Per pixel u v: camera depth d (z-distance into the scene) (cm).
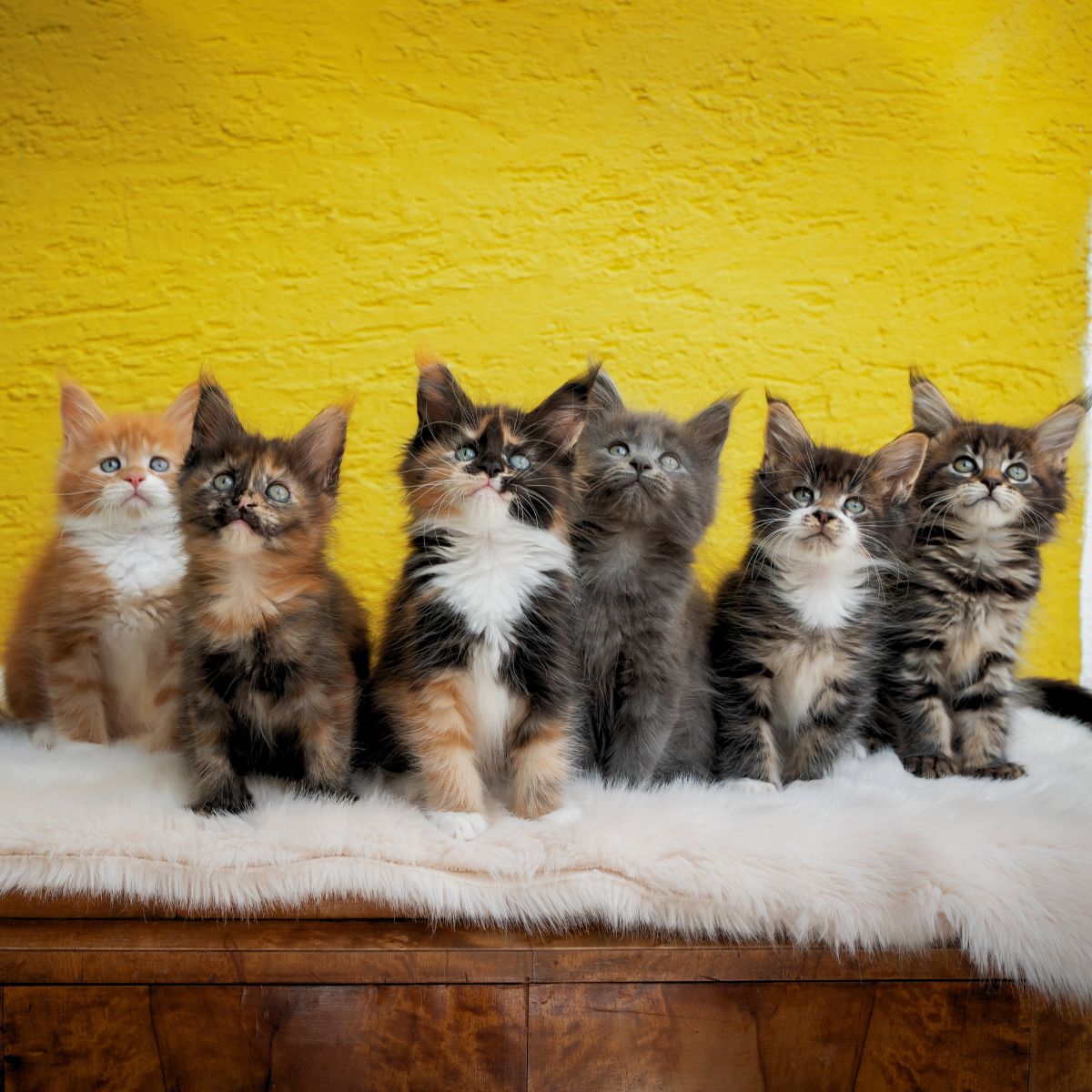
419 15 118
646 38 119
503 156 120
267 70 118
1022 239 122
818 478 93
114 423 99
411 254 120
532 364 121
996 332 122
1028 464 97
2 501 121
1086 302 123
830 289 122
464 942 75
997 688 97
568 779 85
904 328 122
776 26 120
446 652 82
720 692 94
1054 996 75
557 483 85
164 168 119
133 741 95
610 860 75
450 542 83
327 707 82
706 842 76
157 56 118
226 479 82
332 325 121
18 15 118
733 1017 75
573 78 119
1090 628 124
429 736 81
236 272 120
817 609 93
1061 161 122
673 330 121
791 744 95
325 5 118
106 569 95
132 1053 74
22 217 119
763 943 75
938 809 81
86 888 74
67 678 94
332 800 81
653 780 90
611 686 90
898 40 120
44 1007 74
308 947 74
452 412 85
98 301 120
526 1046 74
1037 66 121
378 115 119
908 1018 75
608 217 121
